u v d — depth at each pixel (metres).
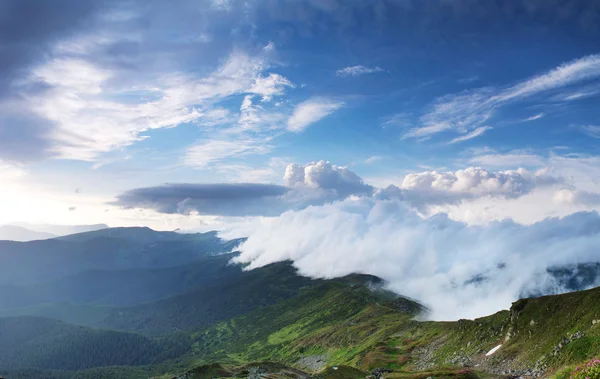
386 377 128.12
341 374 155.75
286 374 194.75
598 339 81.56
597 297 99.06
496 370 107.31
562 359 85.00
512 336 121.44
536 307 119.94
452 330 183.50
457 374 106.75
